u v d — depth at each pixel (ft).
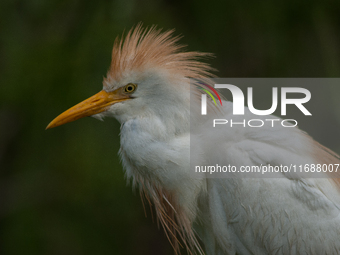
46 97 25.03
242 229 17.99
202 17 27.02
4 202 29.30
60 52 25.49
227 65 27.30
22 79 25.26
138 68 18.06
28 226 27.68
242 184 17.74
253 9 26.40
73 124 26.58
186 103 18.16
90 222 27.76
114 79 18.39
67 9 26.61
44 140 26.81
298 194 17.38
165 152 17.97
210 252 20.80
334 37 26.18
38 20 26.76
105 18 25.81
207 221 19.90
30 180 28.04
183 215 19.33
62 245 27.43
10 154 30.14
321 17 25.90
